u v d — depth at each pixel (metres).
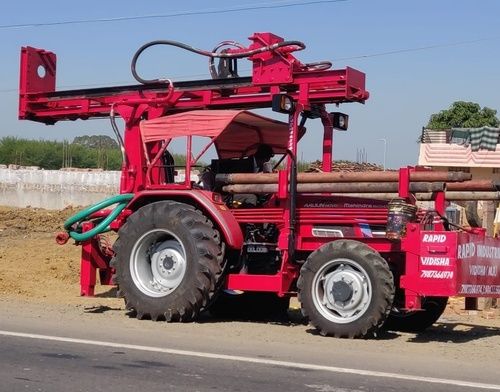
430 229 8.65
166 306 9.31
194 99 10.50
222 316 10.54
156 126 9.81
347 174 8.96
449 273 8.18
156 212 9.45
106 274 10.73
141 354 7.27
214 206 9.38
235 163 10.34
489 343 8.66
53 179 28.70
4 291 12.21
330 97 9.72
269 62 9.98
